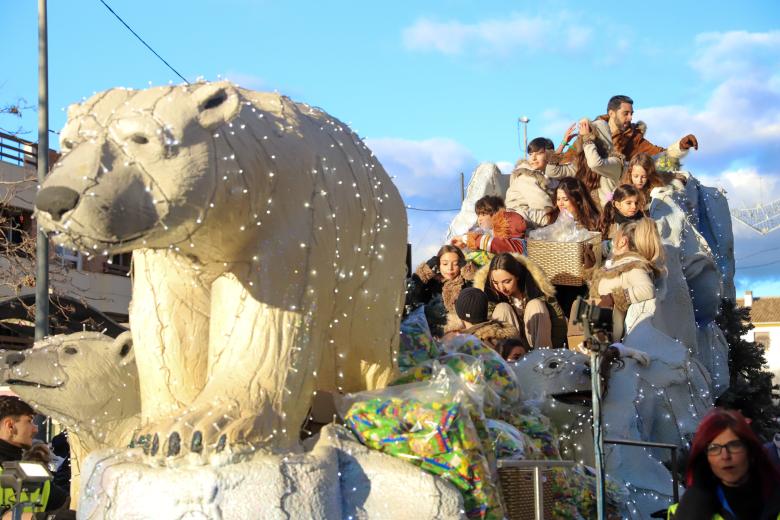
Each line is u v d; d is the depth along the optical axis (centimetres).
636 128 1109
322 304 424
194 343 438
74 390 501
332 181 441
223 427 380
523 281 801
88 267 2025
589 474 582
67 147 387
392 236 485
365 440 429
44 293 1007
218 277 416
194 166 380
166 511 368
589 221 938
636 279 752
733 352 982
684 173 1044
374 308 475
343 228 444
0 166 1697
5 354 499
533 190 1023
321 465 392
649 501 645
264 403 393
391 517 406
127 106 381
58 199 358
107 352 511
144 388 446
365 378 483
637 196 880
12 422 560
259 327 402
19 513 457
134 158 372
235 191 395
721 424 348
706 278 893
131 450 402
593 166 999
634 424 668
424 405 430
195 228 387
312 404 468
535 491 483
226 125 401
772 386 997
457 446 425
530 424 569
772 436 921
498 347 691
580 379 661
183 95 388
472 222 1165
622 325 755
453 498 410
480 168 1208
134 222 370
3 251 1456
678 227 895
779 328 4456
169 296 435
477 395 467
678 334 809
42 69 1097
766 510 345
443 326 772
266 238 410
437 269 861
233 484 370
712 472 353
